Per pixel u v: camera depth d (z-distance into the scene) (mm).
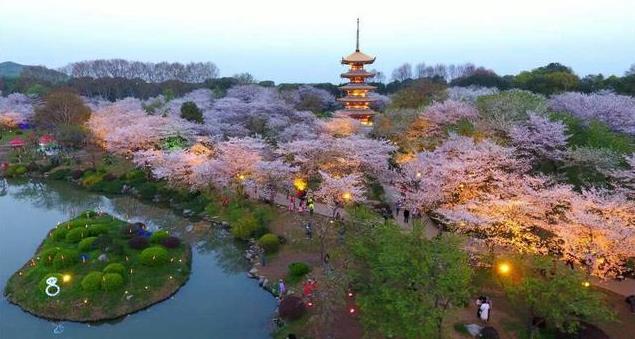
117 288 33875
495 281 31500
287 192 54031
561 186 35000
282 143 61781
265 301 34281
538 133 44562
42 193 66562
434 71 167750
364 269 30141
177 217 53719
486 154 40094
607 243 29078
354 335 27391
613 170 37156
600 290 30688
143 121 74125
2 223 52906
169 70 170750
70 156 81312
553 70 101000
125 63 170625
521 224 33781
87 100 121688
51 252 38094
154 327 30797
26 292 34094
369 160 51344
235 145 54344
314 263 37938
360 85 80188
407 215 43969
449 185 38906
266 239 41750
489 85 99188
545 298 24797
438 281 23766
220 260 41969
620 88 78562
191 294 35438
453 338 26094
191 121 74938
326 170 51969
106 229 43812
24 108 109938
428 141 55469
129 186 64312
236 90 113188
